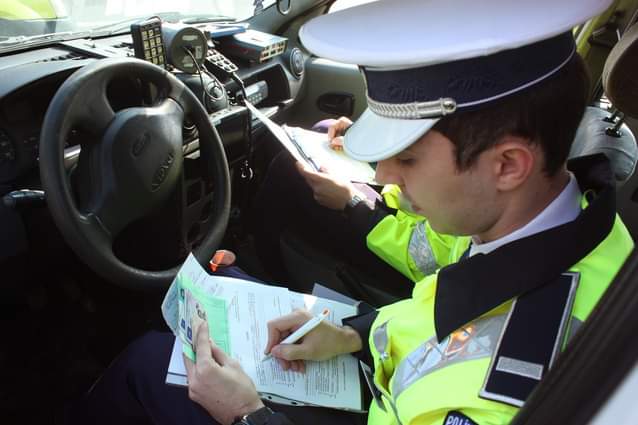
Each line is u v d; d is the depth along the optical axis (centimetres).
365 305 126
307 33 78
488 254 81
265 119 160
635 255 48
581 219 76
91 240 110
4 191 124
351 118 220
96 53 149
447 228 82
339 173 157
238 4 204
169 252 142
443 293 85
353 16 77
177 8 193
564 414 49
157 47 148
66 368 163
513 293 77
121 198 114
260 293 119
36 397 155
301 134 176
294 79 208
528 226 79
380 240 138
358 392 107
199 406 108
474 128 70
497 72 68
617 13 143
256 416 90
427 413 80
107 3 173
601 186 83
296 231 171
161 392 111
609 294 49
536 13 67
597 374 47
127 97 135
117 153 112
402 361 90
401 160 78
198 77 159
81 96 107
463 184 74
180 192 133
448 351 82
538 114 69
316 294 134
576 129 74
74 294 155
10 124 122
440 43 67
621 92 102
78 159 115
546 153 72
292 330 109
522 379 72
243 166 176
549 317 74
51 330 162
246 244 204
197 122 134
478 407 74
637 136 151
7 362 160
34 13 154
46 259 133
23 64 135
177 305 105
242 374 97
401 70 72
